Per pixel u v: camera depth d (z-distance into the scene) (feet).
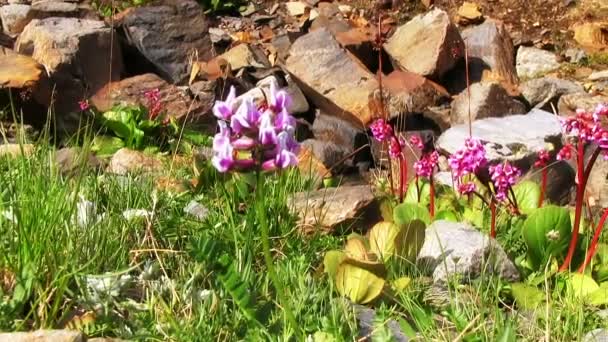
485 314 5.00
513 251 5.96
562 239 5.72
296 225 5.90
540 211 5.71
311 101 9.10
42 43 8.63
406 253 5.54
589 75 10.22
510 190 6.08
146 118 8.14
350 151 8.53
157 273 4.97
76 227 4.91
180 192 6.24
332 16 11.04
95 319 4.52
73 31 8.70
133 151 7.36
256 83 9.43
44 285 4.55
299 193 6.37
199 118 8.57
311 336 4.50
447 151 7.88
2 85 7.70
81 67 8.55
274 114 4.01
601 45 10.85
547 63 10.35
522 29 11.13
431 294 5.28
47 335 4.24
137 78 8.71
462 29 11.06
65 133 8.00
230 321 4.60
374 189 7.28
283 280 5.02
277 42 10.28
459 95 9.13
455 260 5.41
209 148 7.89
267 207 5.81
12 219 4.75
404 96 9.02
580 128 5.67
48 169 5.45
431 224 5.85
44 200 4.86
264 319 4.59
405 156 8.32
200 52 9.59
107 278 4.72
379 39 8.14
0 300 4.44
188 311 4.65
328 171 7.63
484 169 5.91
